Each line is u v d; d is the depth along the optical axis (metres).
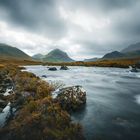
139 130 15.74
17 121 14.23
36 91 23.11
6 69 52.81
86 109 21.36
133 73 81.31
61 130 13.41
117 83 46.62
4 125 14.49
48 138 12.30
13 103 19.12
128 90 35.84
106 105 23.55
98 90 35.09
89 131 15.23
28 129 12.90
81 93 23.55
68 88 23.20
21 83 29.66
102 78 58.59
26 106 16.38
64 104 19.86
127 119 18.42
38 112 14.85
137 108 22.50
